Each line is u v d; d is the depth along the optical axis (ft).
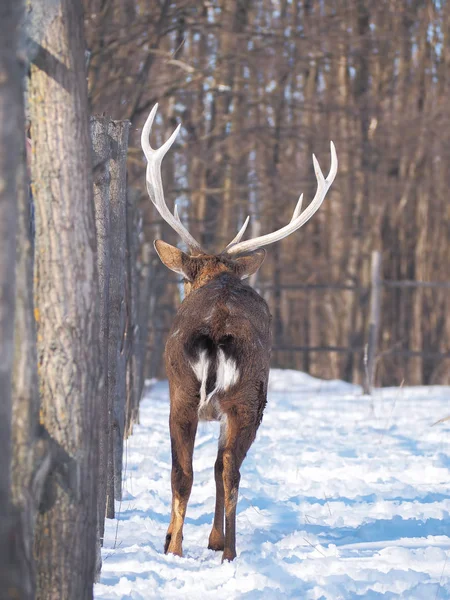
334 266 185.98
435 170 183.11
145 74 122.62
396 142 178.91
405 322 183.83
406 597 28.84
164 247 42.19
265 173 160.97
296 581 30.76
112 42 117.50
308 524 40.91
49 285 24.18
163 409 84.74
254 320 37.42
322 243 186.80
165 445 62.39
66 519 23.82
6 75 18.04
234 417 35.96
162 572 32.37
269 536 37.86
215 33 135.44
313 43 144.97
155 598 28.84
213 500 45.70
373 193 181.88
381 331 183.32
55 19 24.09
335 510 43.70
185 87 124.16
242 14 145.28
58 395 24.06
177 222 43.96
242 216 168.66
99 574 31.07
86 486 24.26
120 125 41.88
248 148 163.32
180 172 162.09
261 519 41.93
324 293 188.03
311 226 187.21
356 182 181.06
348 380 185.47
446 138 174.60
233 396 35.76
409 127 172.55
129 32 127.03
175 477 36.09
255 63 140.87
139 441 63.57
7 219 17.95
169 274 142.31
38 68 24.14
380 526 39.65
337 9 160.45
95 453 24.67
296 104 164.45
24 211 21.52
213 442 63.10
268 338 39.06
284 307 190.39
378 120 174.50
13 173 18.13
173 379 36.52
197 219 158.51
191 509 44.24
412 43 180.24
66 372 24.11
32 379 21.94
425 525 40.24
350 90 177.06
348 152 177.27
